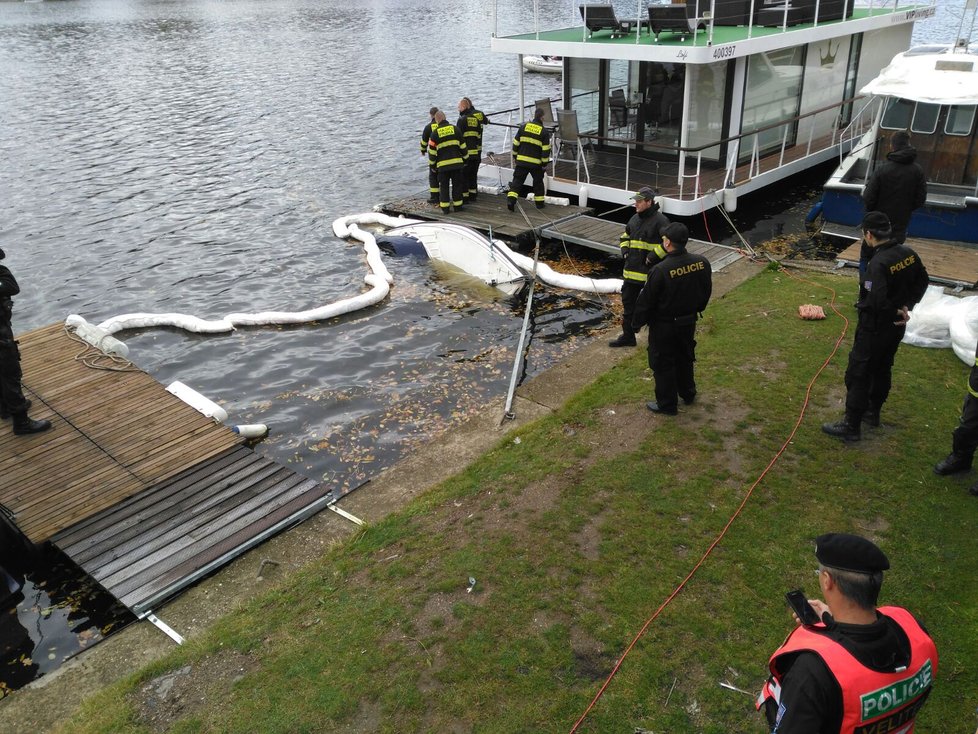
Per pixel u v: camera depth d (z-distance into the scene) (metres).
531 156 13.66
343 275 13.02
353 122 25.91
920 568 4.93
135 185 19.28
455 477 6.43
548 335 10.16
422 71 36.44
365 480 7.41
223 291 12.63
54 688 4.78
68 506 6.58
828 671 2.36
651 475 6.08
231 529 6.16
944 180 12.28
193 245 14.97
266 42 49.44
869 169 12.80
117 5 83.69
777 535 5.30
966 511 5.43
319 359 9.99
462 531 5.64
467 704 4.16
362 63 39.50
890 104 12.30
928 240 11.28
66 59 43.03
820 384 7.34
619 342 8.75
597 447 6.57
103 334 9.63
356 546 5.67
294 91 32.22
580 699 4.15
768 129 13.86
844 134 16.55
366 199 17.62
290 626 4.91
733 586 4.87
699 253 11.44
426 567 5.29
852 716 2.35
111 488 6.82
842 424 6.38
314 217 16.41
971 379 5.53
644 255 8.17
